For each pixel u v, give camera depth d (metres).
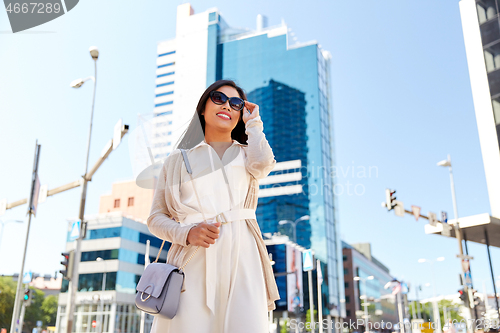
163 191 1.66
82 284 49.62
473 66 25.64
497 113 23.97
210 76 86.00
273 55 84.94
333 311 67.25
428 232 19.44
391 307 117.50
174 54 90.69
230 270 1.51
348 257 94.75
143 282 1.49
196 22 91.12
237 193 1.62
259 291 1.50
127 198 55.56
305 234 71.06
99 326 47.09
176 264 1.52
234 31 90.00
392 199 16.98
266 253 1.63
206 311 1.45
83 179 13.32
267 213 73.62
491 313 19.53
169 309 1.41
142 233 52.94
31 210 15.16
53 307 57.59
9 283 50.78
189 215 1.60
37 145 15.42
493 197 22.92
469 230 19.98
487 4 25.59
